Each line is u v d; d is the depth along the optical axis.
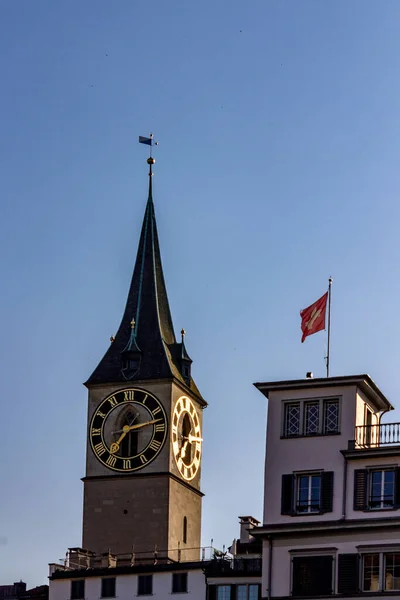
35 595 153.62
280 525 125.94
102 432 171.25
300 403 128.62
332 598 123.50
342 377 127.56
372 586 123.00
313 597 124.00
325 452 126.88
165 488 167.50
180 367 175.25
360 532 124.12
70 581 146.50
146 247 183.88
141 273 181.88
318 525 125.00
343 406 127.44
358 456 125.50
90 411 172.38
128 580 144.38
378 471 125.19
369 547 123.44
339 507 125.19
